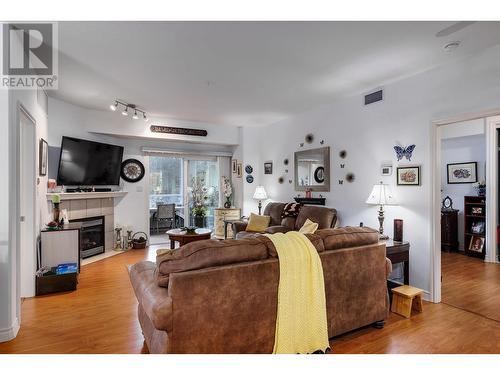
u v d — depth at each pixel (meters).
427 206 3.29
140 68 3.32
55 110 4.55
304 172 5.30
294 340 1.99
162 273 1.77
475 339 2.35
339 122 4.56
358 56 2.98
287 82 3.75
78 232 3.81
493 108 2.75
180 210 7.02
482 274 4.15
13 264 2.35
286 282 1.96
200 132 6.20
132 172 5.91
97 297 3.23
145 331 2.11
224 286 1.77
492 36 2.56
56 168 4.57
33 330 2.46
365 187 4.10
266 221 5.21
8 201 2.25
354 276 2.35
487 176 4.93
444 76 3.15
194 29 2.47
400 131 3.61
